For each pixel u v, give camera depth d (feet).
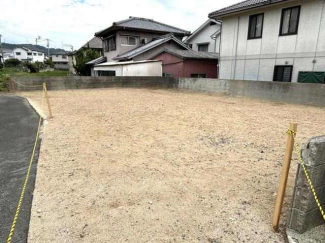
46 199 8.70
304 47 34.83
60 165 11.68
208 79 43.70
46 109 26.50
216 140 15.62
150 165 11.66
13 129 18.54
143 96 38.86
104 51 78.79
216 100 34.96
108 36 74.02
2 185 9.91
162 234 6.89
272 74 39.34
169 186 9.63
